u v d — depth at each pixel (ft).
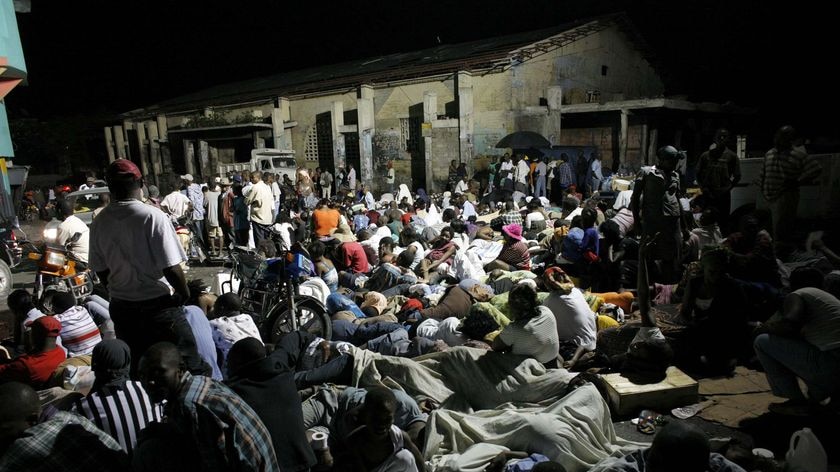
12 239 38.63
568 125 68.44
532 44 66.64
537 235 33.12
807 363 12.98
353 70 92.32
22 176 43.91
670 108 61.05
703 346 16.89
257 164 70.38
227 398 8.38
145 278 11.64
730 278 16.51
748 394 15.14
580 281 24.64
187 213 41.27
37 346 15.60
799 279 14.46
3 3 28.94
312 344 16.35
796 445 11.25
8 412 7.82
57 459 8.09
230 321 16.89
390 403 9.78
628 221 27.58
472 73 66.59
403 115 74.28
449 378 15.15
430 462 12.12
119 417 10.17
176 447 8.28
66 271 25.62
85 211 48.57
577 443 12.22
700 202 29.32
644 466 8.87
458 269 25.95
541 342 14.66
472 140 67.46
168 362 8.21
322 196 74.23
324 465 12.21
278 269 20.12
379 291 25.58
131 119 113.70
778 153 23.91
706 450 7.34
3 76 29.99
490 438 12.60
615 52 77.97
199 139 93.66
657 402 14.53
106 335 21.16
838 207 29.25
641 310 16.06
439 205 56.70
